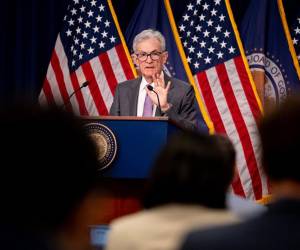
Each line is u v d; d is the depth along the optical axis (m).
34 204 1.89
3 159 1.89
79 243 2.04
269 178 2.44
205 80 14.97
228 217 2.98
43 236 1.84
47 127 1.95
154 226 2.99
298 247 2.15
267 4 15.09
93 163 2.02
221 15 15.22
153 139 7.35
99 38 15.54
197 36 15.23
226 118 14.75
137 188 7.35
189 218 2.98
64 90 15.38
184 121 9.65
